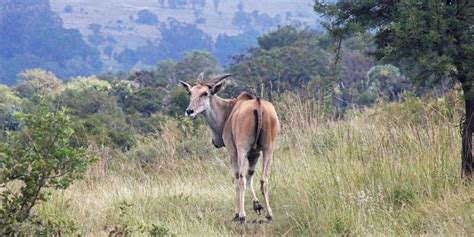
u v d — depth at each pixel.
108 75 178.12
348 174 32.28
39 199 26.41
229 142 31.75
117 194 35.81
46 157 26.30
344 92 83.44
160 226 27.73
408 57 29.33
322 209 29.53
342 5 30.86
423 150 33.19
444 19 27.98
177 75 159.00
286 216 30.45
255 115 30.11
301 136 41.72
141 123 76.50
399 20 28.73
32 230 25.86
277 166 36.69
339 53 33.03
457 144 33.69
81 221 30.11
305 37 145.50
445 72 28.16
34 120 26.30
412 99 44.06
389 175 31.47
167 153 46.12
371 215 28.48
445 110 38.56
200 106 32.44
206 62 168.12
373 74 86.62
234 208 33.06
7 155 25.92
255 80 99.25
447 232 26.08
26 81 166.00
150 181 39.34
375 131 38.00
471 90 28.53
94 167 42.50
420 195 29.89
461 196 28.48
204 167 42.75
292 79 103.50
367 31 31.08
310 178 32.94
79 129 52.28
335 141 39.69
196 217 31.56
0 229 25.38
